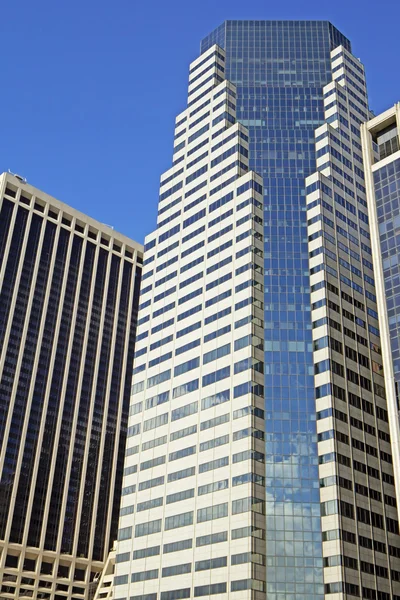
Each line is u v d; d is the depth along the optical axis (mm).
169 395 136750
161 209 166375
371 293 137625
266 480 111688
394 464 111438
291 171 148750
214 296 137125
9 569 187250
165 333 145750
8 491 196250
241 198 142250
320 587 101812
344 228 140000
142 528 127500
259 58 172375
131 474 136500
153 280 157500
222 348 129250
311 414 117125
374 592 104750
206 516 115500
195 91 175375
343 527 106000
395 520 115688
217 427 122000
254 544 105500
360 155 156375
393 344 119938
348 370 123188
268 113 160500
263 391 120000
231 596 104125
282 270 132250
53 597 191875
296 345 124000
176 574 115562
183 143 170500
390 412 115188
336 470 110312
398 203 132875
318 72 168000
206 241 146625
